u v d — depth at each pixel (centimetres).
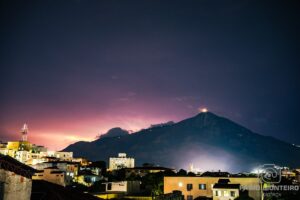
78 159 16938
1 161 1691
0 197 1714
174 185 9294
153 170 14012
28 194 2305
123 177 13338
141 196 7725
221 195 8075
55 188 3719
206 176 9250
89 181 11800
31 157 13725
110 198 7256
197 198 8712
